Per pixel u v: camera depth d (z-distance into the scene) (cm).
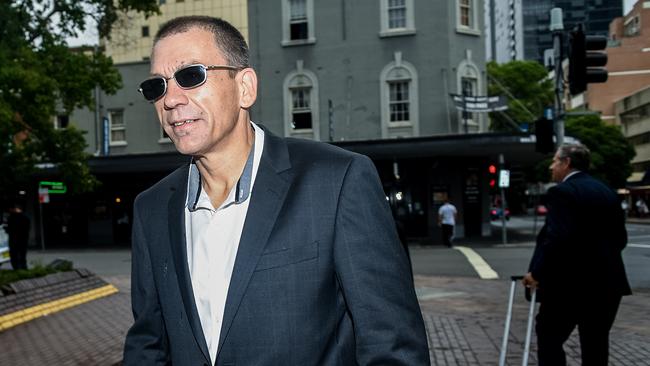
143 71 3241
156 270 207
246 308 178
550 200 433
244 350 177
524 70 5022
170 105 191
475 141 2450
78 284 1170
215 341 187
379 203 188
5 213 2881
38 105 1257
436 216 2803
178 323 196
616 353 655
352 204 183
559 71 1117
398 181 2588
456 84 2797
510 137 2428
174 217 207
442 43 2772
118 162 2775
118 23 1480
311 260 179
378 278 180
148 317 214
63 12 1352
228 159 200
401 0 2805
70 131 1390
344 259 180
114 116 3278
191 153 194
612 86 8475
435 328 822
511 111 4672
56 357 670
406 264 190
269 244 180
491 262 1703
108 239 3184
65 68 1334
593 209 423
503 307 980
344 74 2850
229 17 6125
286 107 2912
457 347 708
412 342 179
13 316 883
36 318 930
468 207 2853
